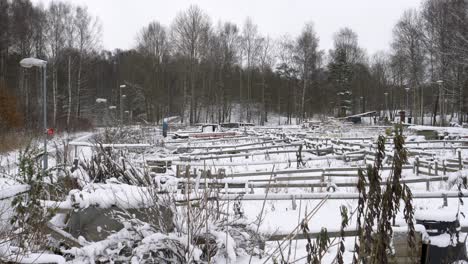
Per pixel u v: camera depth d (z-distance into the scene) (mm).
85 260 4301
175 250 4336
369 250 2785
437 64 54875
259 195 8273
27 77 49812
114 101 67750
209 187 5875
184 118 66750
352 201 9703
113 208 5027
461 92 55469
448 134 33625
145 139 26953
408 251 4027
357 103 82250
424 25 57375
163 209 4773
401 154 2773
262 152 20891
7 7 51625
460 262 4109
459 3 45281
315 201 9867
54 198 6582
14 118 29625
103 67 81812
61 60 50844
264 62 72312
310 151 21266
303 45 67625
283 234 5309
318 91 76250
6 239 4152
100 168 7246
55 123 38875
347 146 24125
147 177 5730
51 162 12758
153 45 68562
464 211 8836
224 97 68562
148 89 61688
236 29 72562
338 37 83062
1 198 4594
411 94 77062
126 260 4359
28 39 51688
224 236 4371
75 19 52250
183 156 19109
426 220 4152
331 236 5316
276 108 76250
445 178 11938
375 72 86688
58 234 4824
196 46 63281
